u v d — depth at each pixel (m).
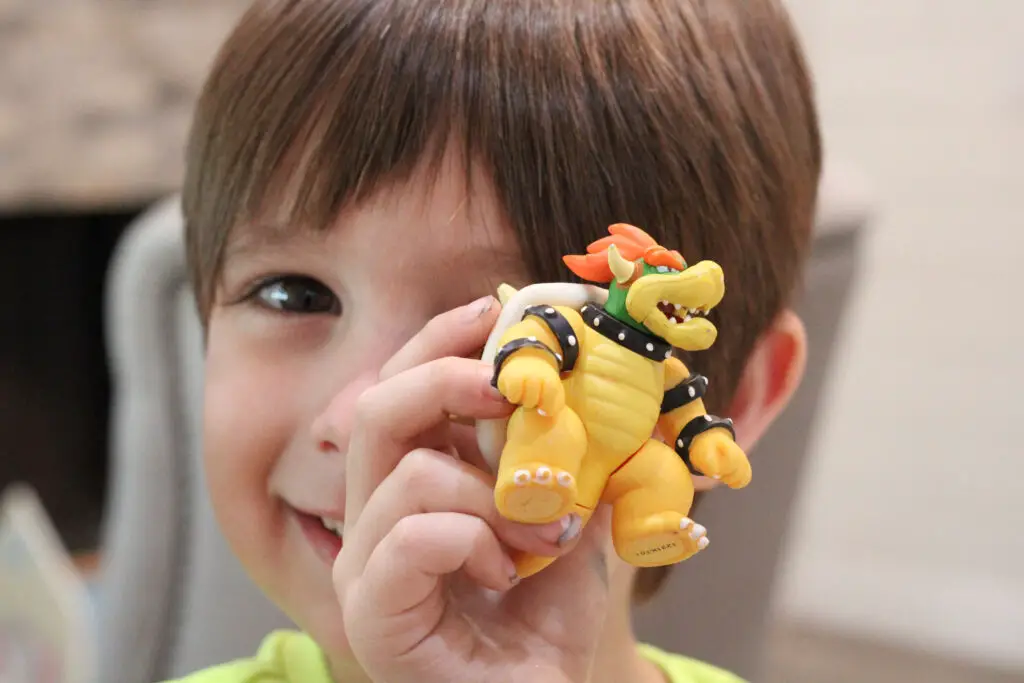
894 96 1.13
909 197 1.13
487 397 0.31
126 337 0.58
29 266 1.06
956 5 1.08
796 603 1.21
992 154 1.08
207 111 0.41
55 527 1.09
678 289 0.30
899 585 1.17
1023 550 1.12
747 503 0.61
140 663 0.60
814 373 0.62
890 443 1.17
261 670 0.44
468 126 0.36
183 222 0.46
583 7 0.37
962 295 1.11
